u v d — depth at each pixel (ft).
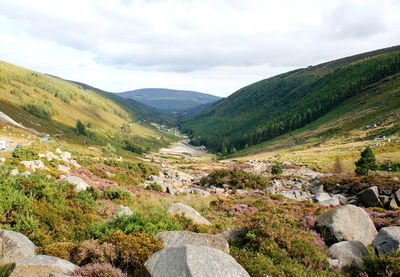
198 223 45.57
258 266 26.27
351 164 183.62
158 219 36.73
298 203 63.05
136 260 24.21
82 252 25.54
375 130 302.86
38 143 102.06
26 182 42.57
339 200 75.41
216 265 21.43
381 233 34.32
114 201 58.75
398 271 24.94
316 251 30.83
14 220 34.32
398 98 403.54
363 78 643.86
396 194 69.05
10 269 22.56
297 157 245.04
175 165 253.03
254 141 653.71
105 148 296.30
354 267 29.09
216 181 116.47
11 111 610.65
